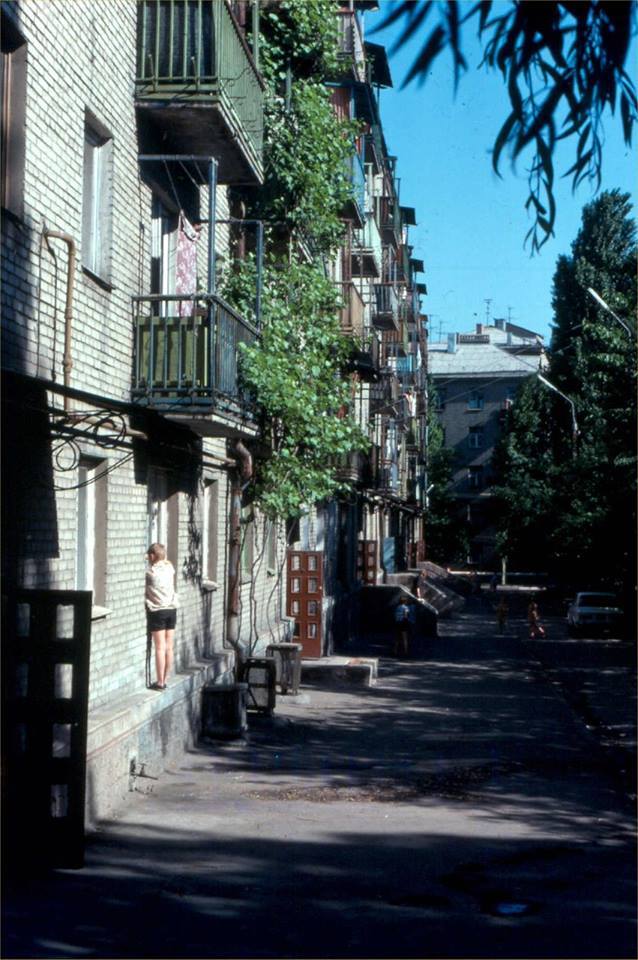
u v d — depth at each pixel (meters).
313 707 20.86
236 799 11.95
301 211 20.03
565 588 59.34
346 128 20.55
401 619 32.38
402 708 21.03
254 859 9.14
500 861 9.20
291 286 19.30
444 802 11.98
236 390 15.26
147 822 10.62
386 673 27.56
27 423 9.54
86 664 8.84
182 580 15.88
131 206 13.17
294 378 18.44
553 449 67.69
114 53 12.42
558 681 26.69
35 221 9.85
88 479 11.97
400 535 64.88
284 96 19.86
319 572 26.59
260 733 17.17
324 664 24.97
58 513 10.44
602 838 10.22
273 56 19.92
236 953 6.58
